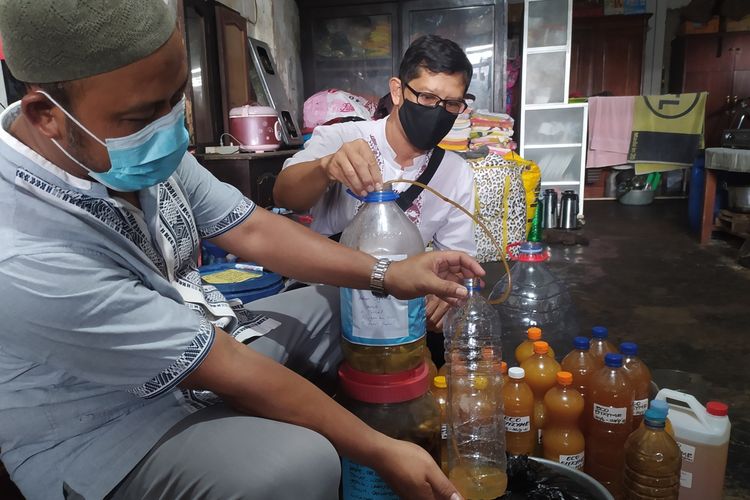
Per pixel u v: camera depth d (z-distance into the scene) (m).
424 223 1.66
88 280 0.77
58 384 0.86
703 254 4.19
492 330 1.56
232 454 0.82
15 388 0.86
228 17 2.87
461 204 1.67
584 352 1.48
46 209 0.79
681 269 3.82
